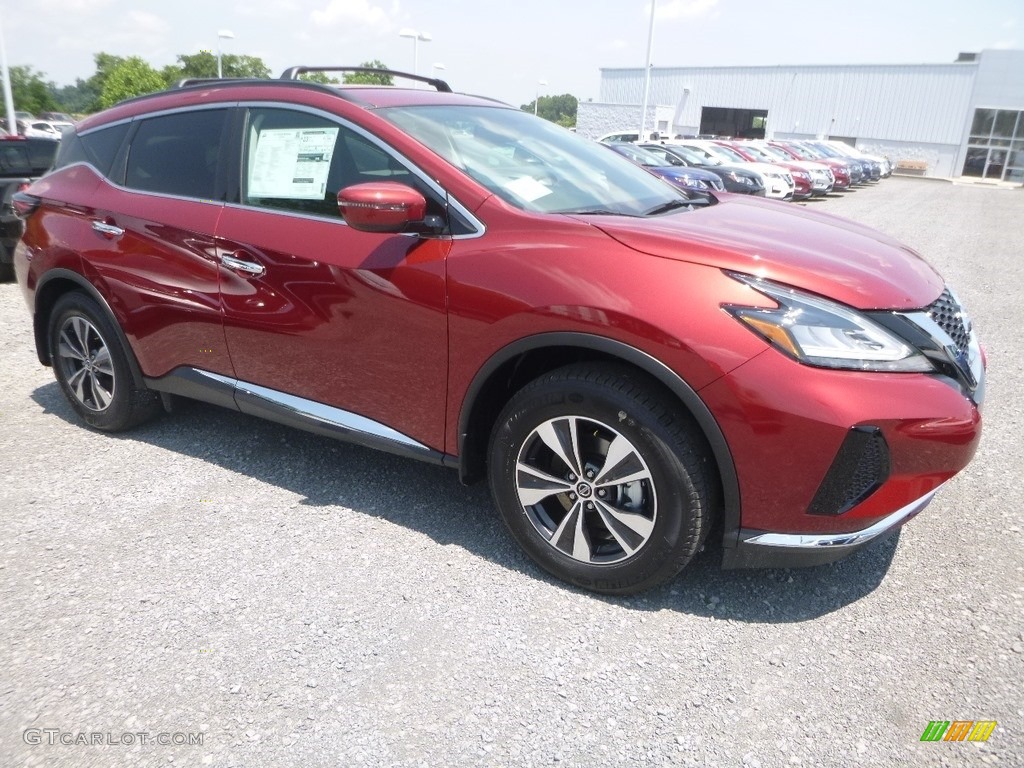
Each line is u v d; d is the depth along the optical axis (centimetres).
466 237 259
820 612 253
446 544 291
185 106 343
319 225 290
